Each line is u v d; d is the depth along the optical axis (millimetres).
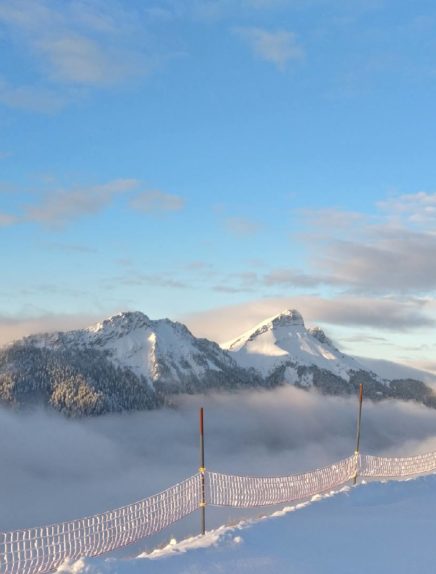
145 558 12539
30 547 14648
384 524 16328
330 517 17078
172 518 18062
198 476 20438
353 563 12562
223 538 14078
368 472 28188
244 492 21078
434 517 17609
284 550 13383
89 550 15539
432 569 12305
